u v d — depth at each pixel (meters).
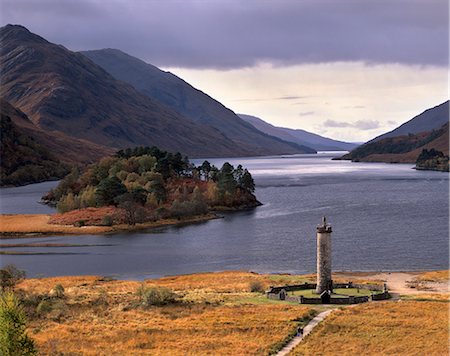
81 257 166.75
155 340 80.56
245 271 143.12
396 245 169.38
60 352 75.50
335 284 110.38
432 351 72.00
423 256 153.88
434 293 107.12
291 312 91.12
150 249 176.88
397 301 97.81
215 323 86.56
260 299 102.50
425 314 88.12
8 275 115.56
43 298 102.50
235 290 112.88
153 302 99.81
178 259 161.12
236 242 184.12
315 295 102.00
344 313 89.62
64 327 86.75
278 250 169.50
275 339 79.25
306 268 145.88
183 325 86.19
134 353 75.00
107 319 91.12
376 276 129.62
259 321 86.81
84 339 81.25
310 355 72.44
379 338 77.69
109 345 78.88
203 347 76.94
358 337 78.38
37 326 87.62
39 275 144.12
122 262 158.50
